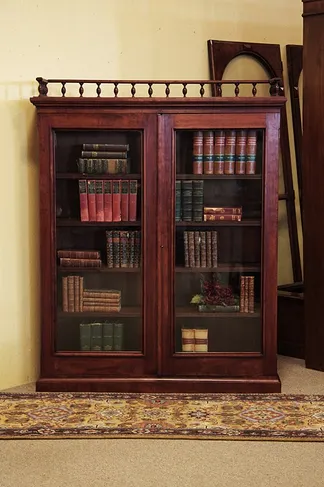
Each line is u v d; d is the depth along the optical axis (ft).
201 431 12.41
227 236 14.83
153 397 14.32
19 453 11.55
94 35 15.64
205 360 14.82
